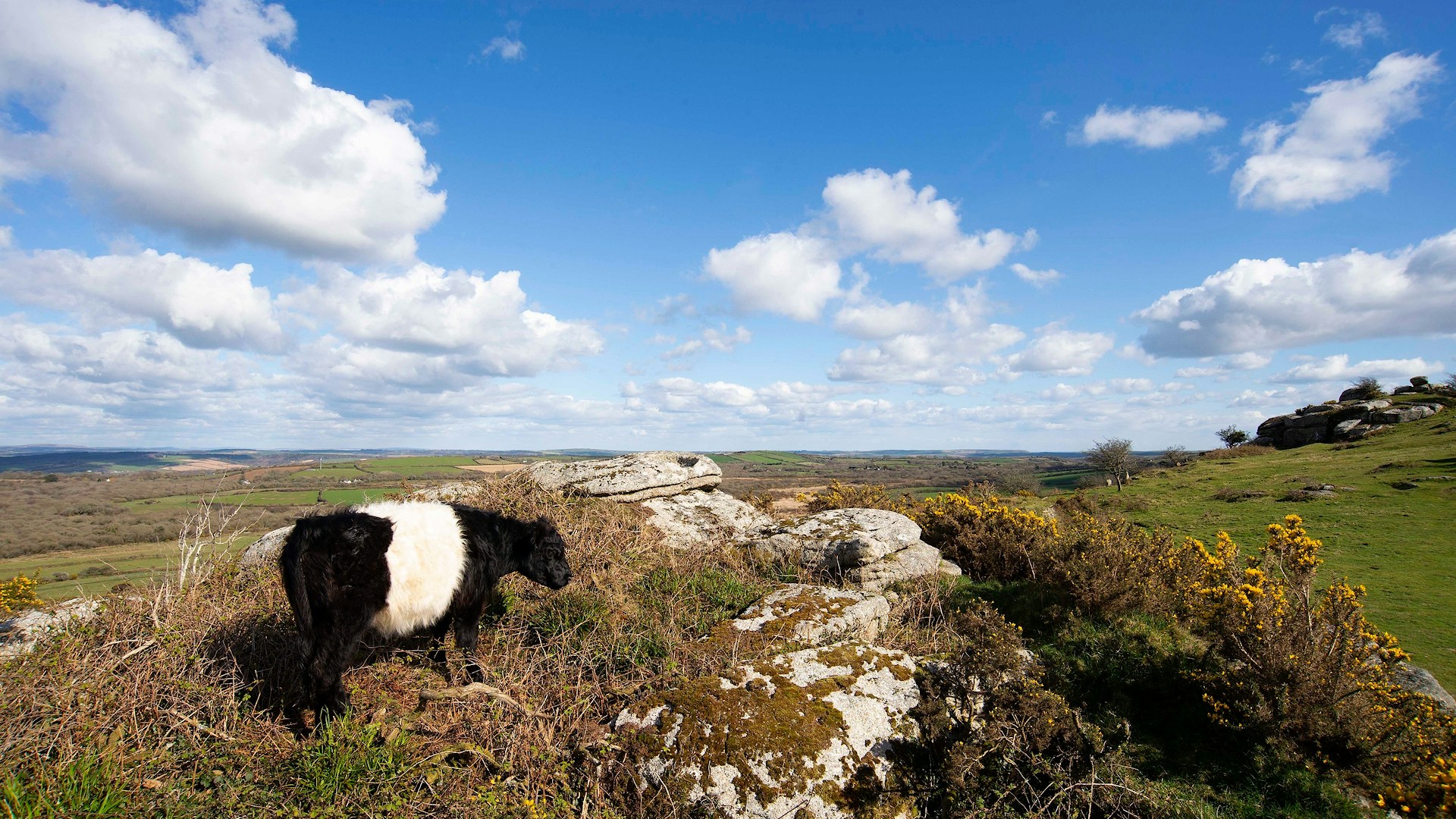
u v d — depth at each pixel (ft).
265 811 12.05
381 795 12.76
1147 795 16.99
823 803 14.84
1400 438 132.57
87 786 11.58
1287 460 130.93
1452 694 33.19
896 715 17.33
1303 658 20.72
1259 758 19.71
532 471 37.32
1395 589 52.60
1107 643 26.20
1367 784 18.95
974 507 41.50
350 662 15.92
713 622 22.67
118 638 16.90
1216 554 33.86
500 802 13.41
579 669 18.35
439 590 17.46
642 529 32.81
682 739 15.42
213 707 15.16
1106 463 134.51
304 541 15.35
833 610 22.65
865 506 49.11
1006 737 16.49
